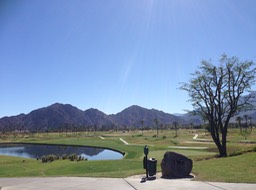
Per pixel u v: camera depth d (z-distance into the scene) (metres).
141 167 28.73
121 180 14.10
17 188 12.54
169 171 15.58
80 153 70.88
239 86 35.91
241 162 19.67
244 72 35.78
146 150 15.41
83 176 16.09
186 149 54.91
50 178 15.45
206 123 39.72
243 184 11.98
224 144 36.00
